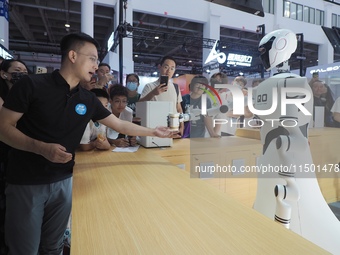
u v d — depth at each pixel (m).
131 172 1.05
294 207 0.98
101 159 1.30
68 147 1.11
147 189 0.84
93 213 0.65
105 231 0.56
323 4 9.79
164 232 0.55
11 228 1.11
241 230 0.56
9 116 0.98
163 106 1.61
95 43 1.10
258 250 0.48
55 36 9.79
